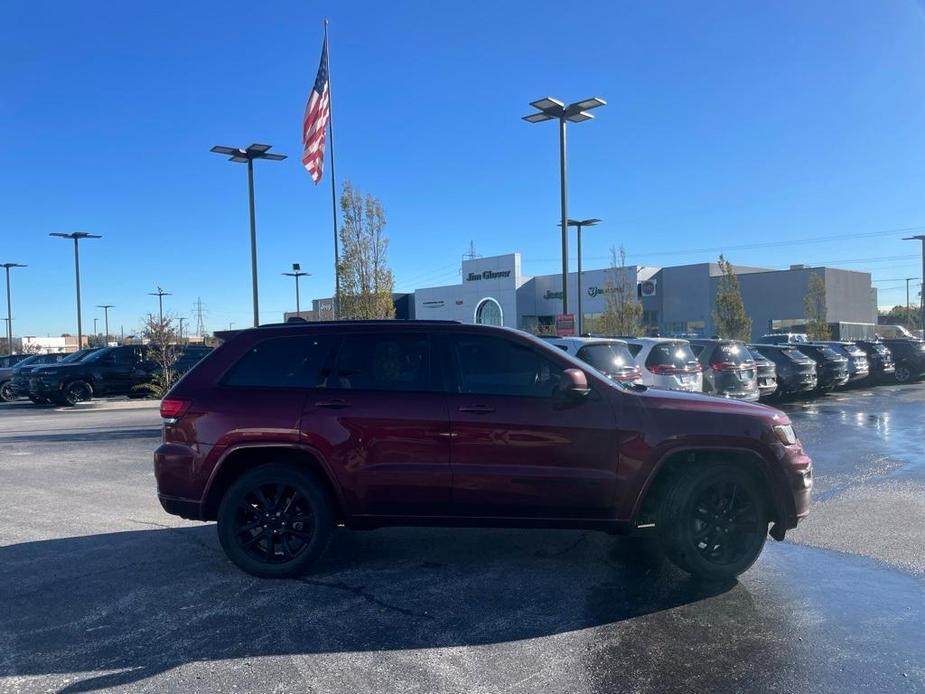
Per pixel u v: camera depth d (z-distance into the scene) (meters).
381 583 5.26
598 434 5.14
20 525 6.95
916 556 5.85
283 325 5.64
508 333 5.45
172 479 5.37
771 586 5.19
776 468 5.24
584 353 10.28
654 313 53.12
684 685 3.74
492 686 3.73
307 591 5.10
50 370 21.78
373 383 5.35
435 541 6.33
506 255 53.81
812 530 6.61
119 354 23.08
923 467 9.67
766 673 3.86
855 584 5.22
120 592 5.09
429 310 59.19
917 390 23.02
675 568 5.60
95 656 4.08
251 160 20.94
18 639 4.31
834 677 3.82
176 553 6.00
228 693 3.66
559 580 5.33
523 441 5.14
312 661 4.01
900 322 82.19
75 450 12.13
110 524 6.98
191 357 24.27
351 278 21.55
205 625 4.50
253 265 21.17
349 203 21.61
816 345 20.89
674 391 5.67
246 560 5.34
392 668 3.92
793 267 53.50
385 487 5.20
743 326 33.50
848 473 9.28
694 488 5.17
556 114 20.31
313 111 20.16
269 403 5.30
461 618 4.61
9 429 15.63
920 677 3.81
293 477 5.30
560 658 4.04
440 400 5.23
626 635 4.35
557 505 5.17
